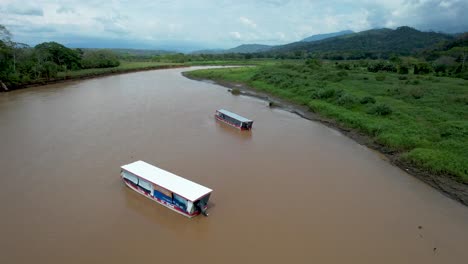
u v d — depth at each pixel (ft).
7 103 164.14
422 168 90.94
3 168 85.10
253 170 88.33
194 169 87.40
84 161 90.63
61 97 184.03
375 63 301.63
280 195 75.00
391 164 96.68
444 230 64.44
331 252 56.08
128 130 121.29
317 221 65.10
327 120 145.07
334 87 194.59
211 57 580.30
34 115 140.97
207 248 55.88
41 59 248.11
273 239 58.85
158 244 56.65
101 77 289.74
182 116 146.20
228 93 219.00
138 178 71.56
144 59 511.81
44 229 59.82
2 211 65.16
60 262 51.67
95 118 138.00
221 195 73.92
